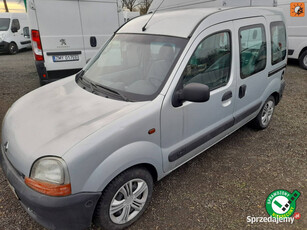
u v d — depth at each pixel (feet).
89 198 5.74
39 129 6.37
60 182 5.39
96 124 6.13
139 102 7.00
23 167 5.76
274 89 12.41
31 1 15.64
